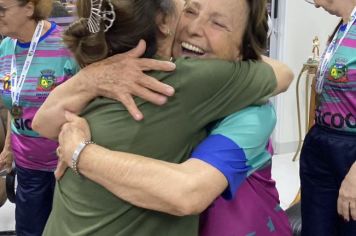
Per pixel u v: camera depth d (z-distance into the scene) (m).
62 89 1.01
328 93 1.66
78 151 0.91
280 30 4.12
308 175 1.81
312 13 4.13
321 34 4.22
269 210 1.20
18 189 2.16
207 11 0.99
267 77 0.99
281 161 4.17
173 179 0.85
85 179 0.93
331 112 1.67
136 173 0.86
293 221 2.20
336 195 1.74
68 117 0.98
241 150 0.92
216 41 0.99
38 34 1.94
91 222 0.93
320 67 1.70
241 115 0.95
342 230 1.74
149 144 0.90
